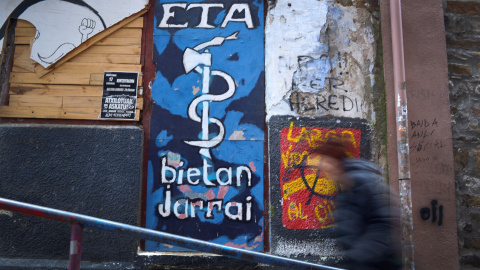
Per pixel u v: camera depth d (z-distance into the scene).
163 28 4.45
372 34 4.41
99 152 4.16
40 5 4.43
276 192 4.12
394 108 4.16
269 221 4.12
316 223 4.09
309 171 4.15
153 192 4.20
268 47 4.37
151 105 4.33
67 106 4.30
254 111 4.32
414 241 3.85
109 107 4.29
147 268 3.99
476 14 4.40
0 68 4.34
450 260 3.85
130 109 4.29
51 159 4.15
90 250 4.02
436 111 4.06
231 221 4.16
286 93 4.29
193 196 4.20
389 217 2.42
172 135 4.28
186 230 4.15
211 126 4.30
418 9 4.22
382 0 4.35
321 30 4.39
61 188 4.11
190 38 4.43
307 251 4.05
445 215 3.90
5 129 4.18
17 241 4.04
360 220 2.41
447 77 4.12
